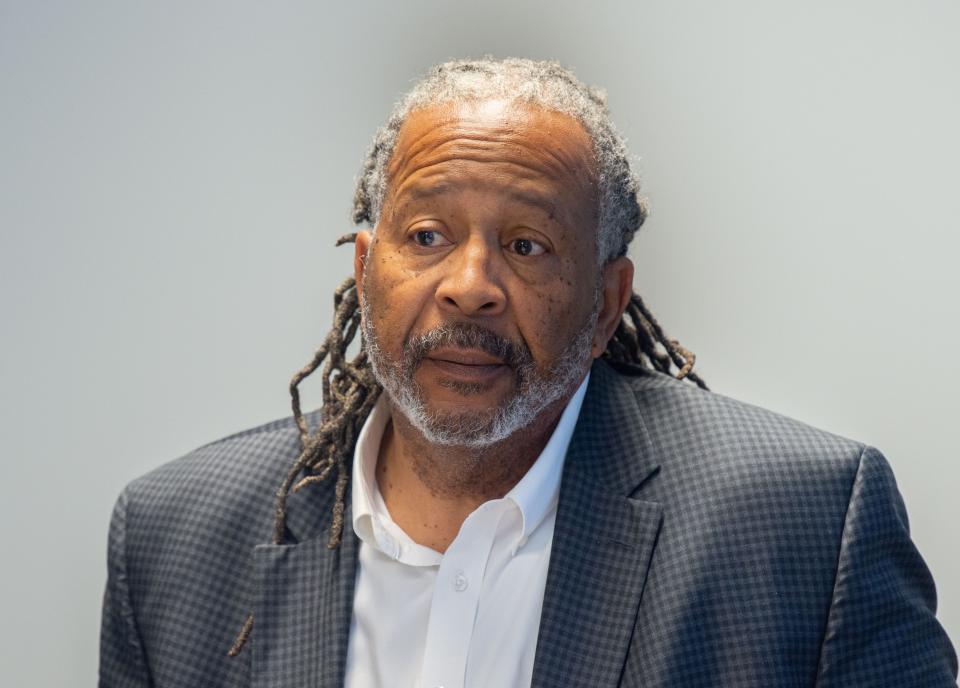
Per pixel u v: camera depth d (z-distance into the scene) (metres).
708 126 6.46
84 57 6.83
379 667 4.23
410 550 4.33
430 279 4.05
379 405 4.60
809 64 6.33
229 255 6.79
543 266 4.06
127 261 6.80
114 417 6.77
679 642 3.92
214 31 6.82
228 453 4.77
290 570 4.41
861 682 3.94
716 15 6.45
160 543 4.57
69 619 6.74
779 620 3.94
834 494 4.11
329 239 6.78
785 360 6.36
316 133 6.79
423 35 6.73
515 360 4.03
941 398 6.16
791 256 6.35
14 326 6.80
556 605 4.06
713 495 4.12
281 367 6.77
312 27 6.80
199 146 6.81
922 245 6.18
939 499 6.15
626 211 4.42
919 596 4.21
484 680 4.12
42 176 6.80
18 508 6.77
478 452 4.23
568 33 6.62
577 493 4.24
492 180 4.00
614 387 4.55
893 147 6.21
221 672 4.38
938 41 6.15
